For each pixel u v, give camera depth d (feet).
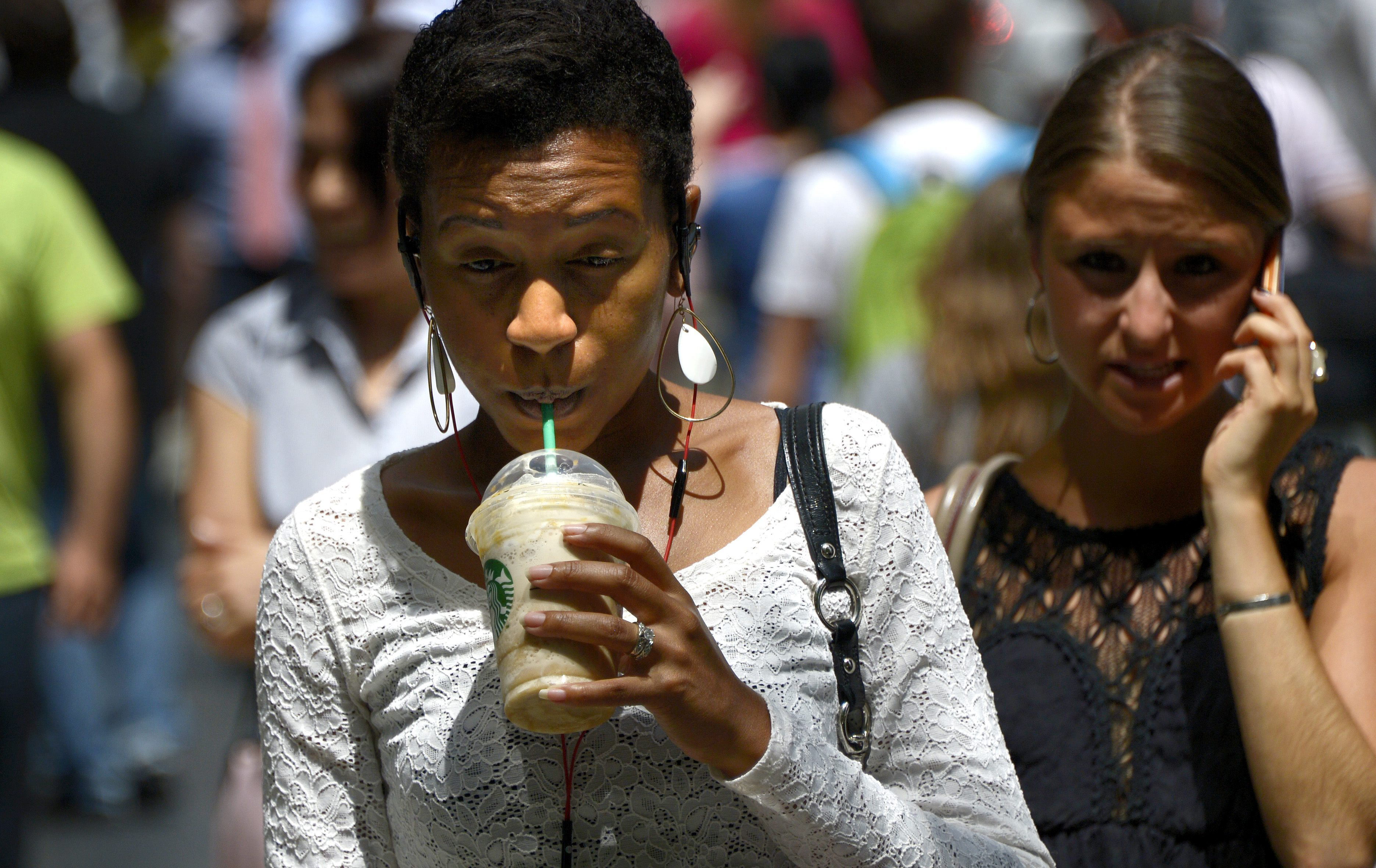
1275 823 29.76
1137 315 31.68
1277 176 32.09
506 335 24.04
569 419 24.64
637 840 24.54
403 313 46.06
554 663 22.16
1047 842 31.53
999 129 66.95
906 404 53.47
